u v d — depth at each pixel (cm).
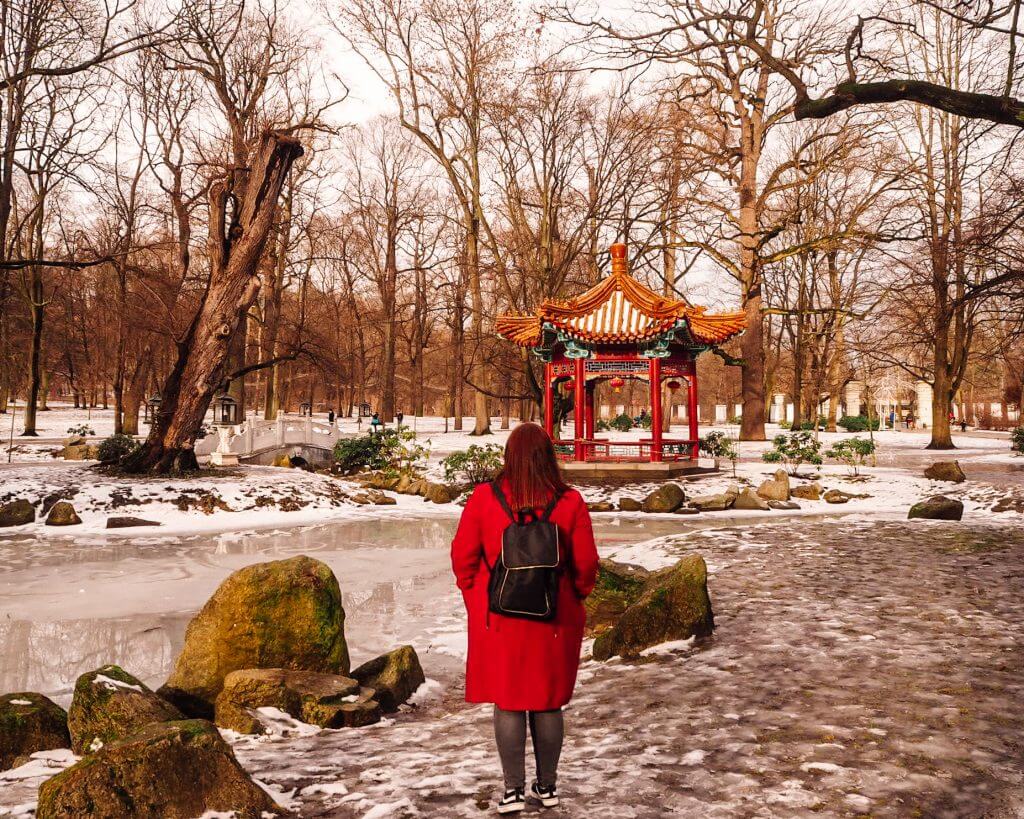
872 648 575
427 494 2217
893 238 1324
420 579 1098
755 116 3775
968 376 6494
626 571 894
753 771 352
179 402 2116
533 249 3497
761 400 3866
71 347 5756
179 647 750
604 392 8669
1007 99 720
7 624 834
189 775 326
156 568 1174
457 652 727
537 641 308
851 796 321
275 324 4347
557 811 312
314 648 596
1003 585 790
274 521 1764
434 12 3322
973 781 335
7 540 1468
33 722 482
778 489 2097
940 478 2294
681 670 557
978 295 1145
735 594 805
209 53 2344
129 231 3381
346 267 5703
